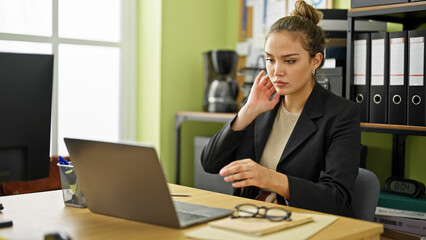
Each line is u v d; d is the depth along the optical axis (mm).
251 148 1869
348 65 2354
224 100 3125
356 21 2447
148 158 1137
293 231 1118
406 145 2521
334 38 2479
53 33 3088
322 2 2871
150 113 3328
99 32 3281
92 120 3293
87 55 3248
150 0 3285
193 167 3438
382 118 2283
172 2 3250
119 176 1221
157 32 3236
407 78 2197
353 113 1699
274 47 1679
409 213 2158
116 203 1269
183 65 3344
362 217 1645
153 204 1183
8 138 1207
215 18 3486
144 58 3359
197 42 3404
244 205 1262
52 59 1262
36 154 1257
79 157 1290
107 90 3342
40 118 1255
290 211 1275
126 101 3406
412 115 2178
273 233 1098
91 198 1326
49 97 1266
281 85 1699
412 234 2131
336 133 1675
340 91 2441
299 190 1458
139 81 3406
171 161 3336
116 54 3363
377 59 2291
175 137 3293
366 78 2326
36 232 1151
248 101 1815
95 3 3252
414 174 2492
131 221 1251
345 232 1137
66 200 1428
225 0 3535
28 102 1231
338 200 1506
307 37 1682
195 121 3432
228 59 3107
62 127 3180
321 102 1756
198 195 1564
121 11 3357
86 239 1089
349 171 1587
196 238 1075
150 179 1158
